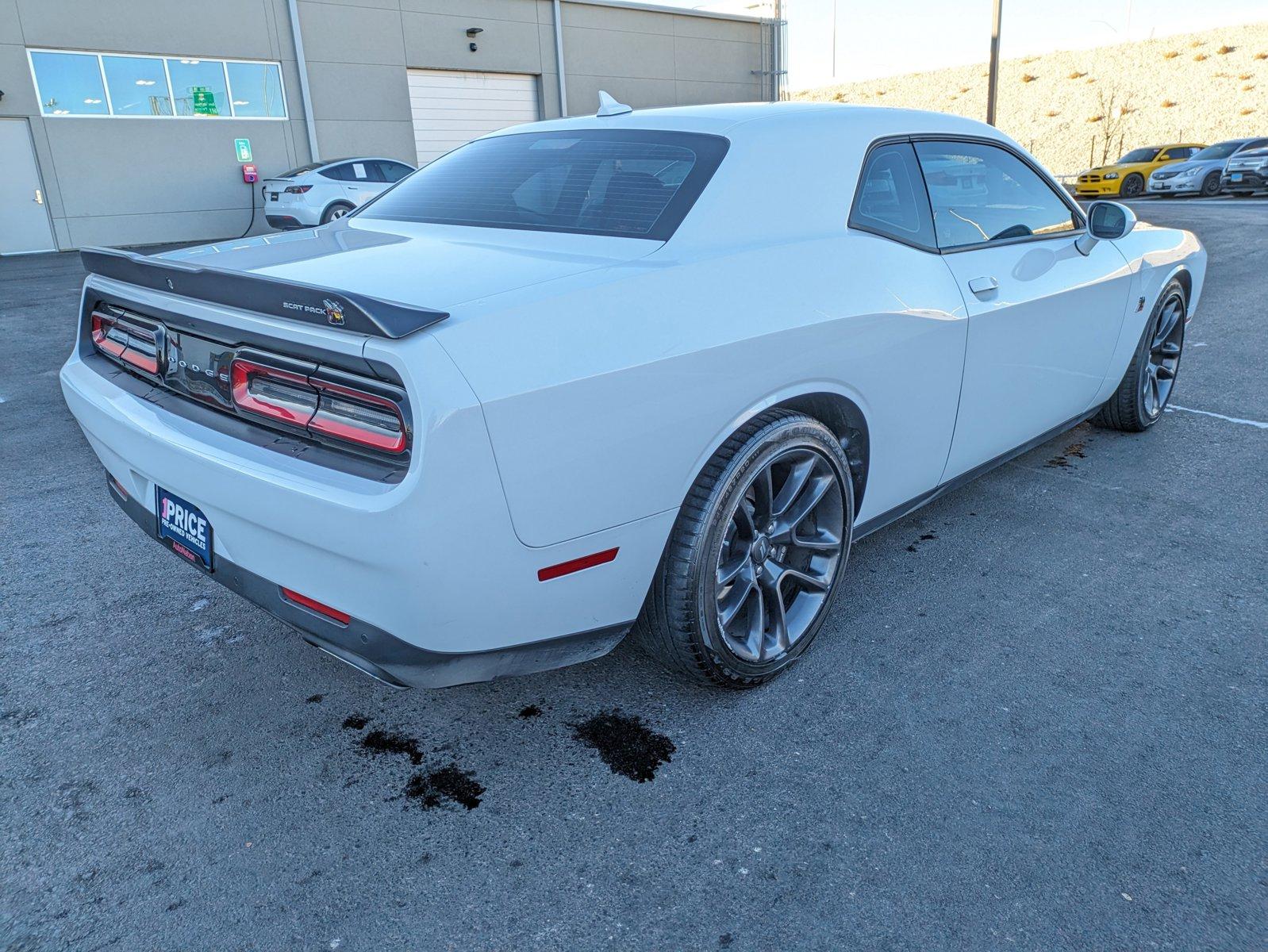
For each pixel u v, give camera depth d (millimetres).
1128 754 2143
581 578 1948
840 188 2514
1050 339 3232
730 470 2127
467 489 1676
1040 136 44094
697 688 2477
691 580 2146
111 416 2223
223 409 2047
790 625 2502
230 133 17562
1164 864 1814
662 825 1963
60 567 3287
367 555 1699
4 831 1974
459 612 1787
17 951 1662
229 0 16984
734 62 24938
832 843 1894
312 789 2111
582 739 2271
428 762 2203
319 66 18281
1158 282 3971
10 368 6484
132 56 16297
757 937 1670
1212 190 21031
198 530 2100
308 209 14797
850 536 2572
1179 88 44344
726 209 2273
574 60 21812
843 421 2520
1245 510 3541
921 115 2916
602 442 1856
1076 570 3086
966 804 1993
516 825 1978
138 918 1739
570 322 1840
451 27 19734
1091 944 1634
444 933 1696
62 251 16328
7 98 15336
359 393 1743
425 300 1820
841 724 2295
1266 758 2121
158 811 2039
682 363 1971
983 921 1688
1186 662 2527
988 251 2941
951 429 2889
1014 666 2527
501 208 2535
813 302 2271
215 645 2762
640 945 1662
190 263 2105
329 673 2609
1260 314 7211
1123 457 4164
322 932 1703
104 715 2406
